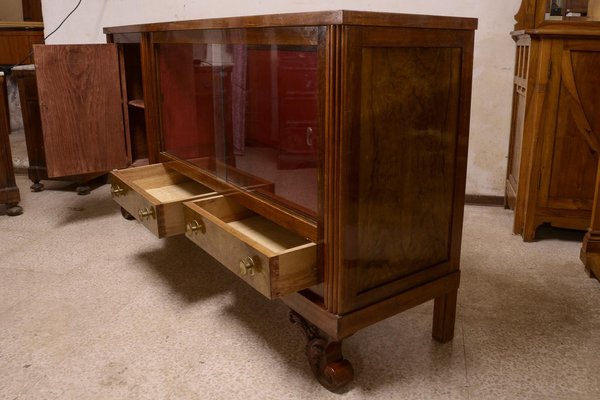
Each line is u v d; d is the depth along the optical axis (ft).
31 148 9.34
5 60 13.29
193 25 5.01
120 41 7.32
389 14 3.43
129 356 4.53
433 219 4.21
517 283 5.88
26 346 4.68
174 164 6.31
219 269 6.30
